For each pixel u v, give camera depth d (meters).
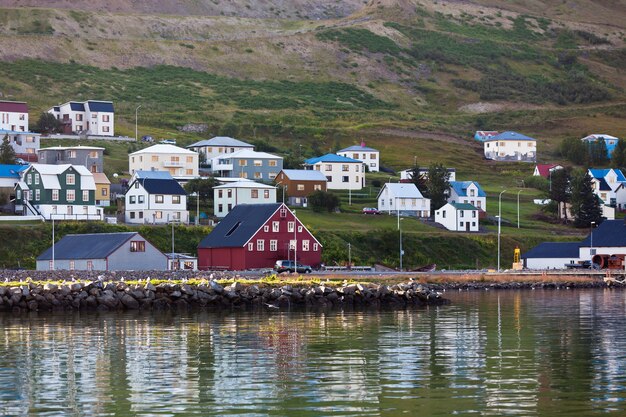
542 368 77.00
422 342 93.44
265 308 132.62
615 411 61.34
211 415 61.19
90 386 70.81
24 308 129.50
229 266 193.12
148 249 183.62
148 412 62.22
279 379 72.75
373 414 61.06
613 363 79.44
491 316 121.19
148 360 82.75
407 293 140.62
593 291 177.62
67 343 94.44
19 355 86.44
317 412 61.69
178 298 134.00
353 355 84.62
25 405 64.75
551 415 60.56
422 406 63.09
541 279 192.62
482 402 64.12
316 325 109.75
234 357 84.00
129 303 132.12
